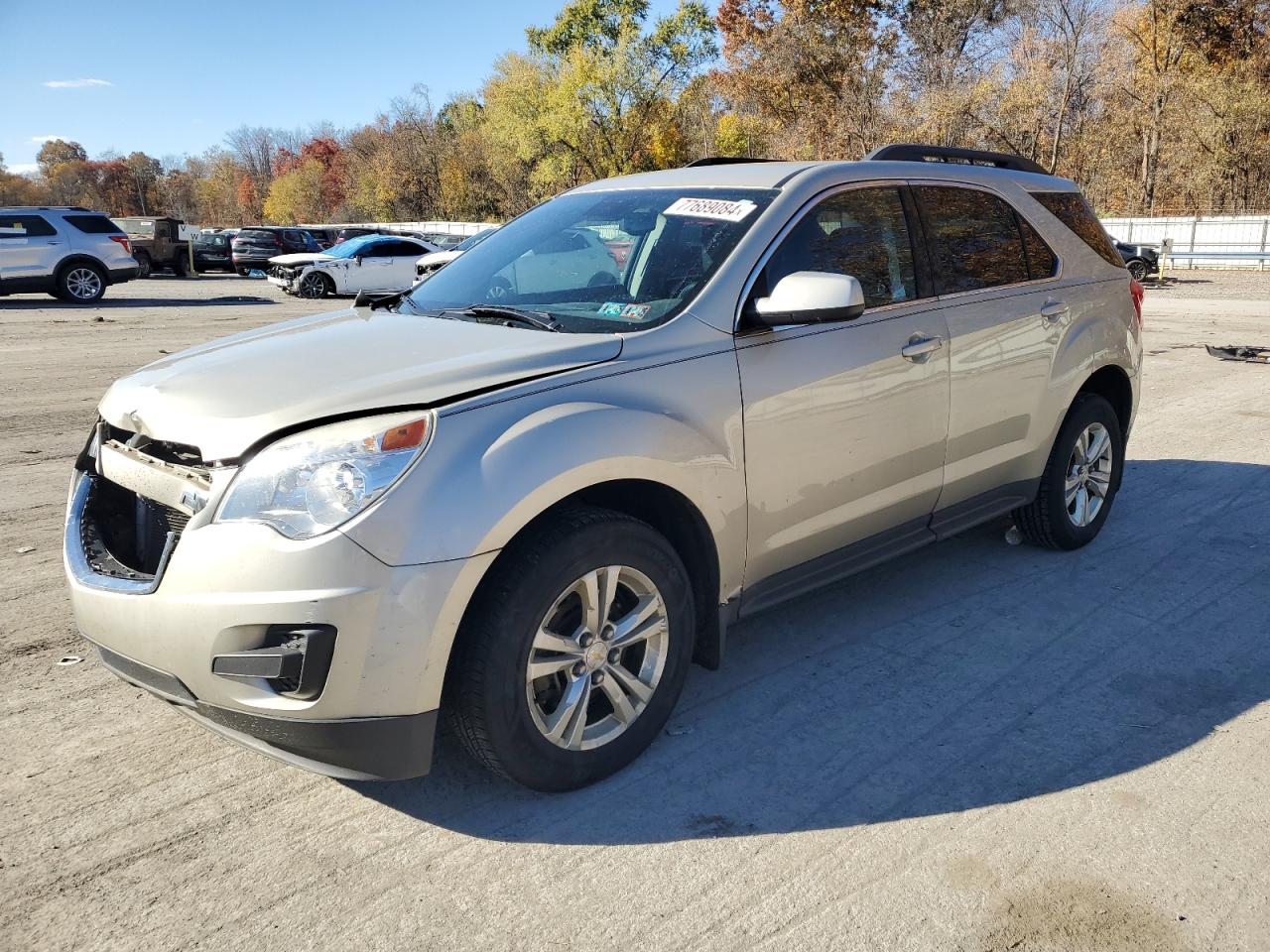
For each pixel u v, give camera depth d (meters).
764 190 3.57
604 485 2.92
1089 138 42.19
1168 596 4.38
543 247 3.78
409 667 2.50
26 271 19.45
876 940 2.32
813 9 49.44
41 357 11.73
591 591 2.81
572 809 2.86
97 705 3.46
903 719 3.36
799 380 3.33
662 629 3.02
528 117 51.88
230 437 2.56
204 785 2.97
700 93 50.50
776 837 2.72
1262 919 2.38
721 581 3.22
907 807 2.85
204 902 2.46
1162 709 3.40
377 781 2.65
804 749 3.17
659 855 2.64
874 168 3.88
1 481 6.24
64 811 2.84
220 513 2.51
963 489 4.14
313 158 101.62
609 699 2.97
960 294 4.02
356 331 3.32
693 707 3.45
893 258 3.80
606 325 3.17
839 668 3.73
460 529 2.50
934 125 41.41
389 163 71.56
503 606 2.61
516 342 3.00
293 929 2.37
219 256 33.38
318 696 2.46
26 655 3.83
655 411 2.94
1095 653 3.84
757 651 3.89
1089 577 4.61
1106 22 40.12
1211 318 15.87
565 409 2.76
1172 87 40.09
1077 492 4.89
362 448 2.49
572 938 2.33
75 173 129.88
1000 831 2.73
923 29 43.91
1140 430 7.70
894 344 3.65
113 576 2.78
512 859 2.63
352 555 2.42
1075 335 4.52
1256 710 3.39
